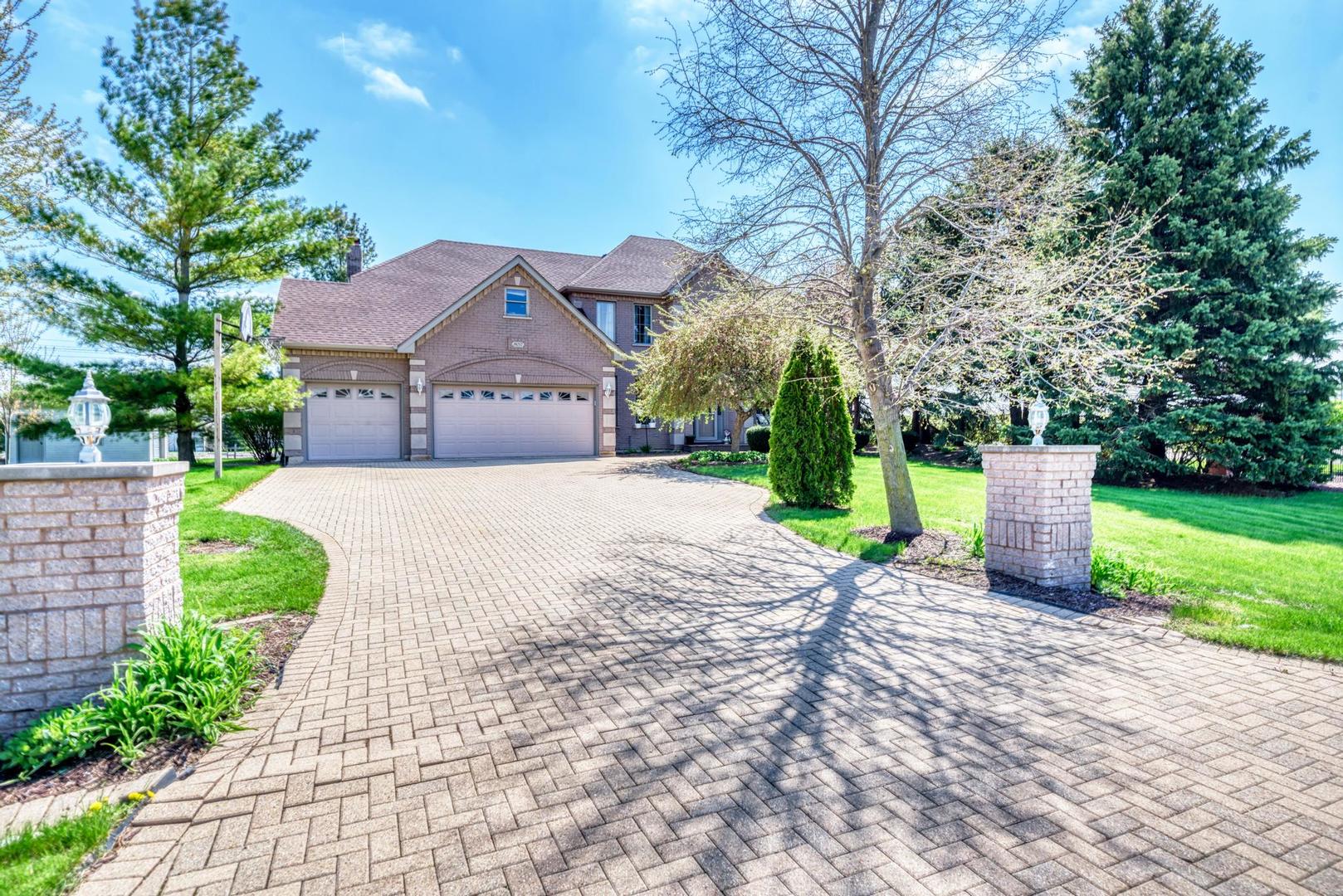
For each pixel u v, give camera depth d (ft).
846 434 36.06
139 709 10.45
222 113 54.90
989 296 25.18
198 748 10.55
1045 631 16.75
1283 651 15.08
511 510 34.86
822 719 11.85
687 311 57.52
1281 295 51.19
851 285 27.02
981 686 13.38
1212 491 52.75
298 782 9.67
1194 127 52.85
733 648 15.52
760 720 11.80
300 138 58.03
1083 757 10.53
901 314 28.27
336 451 63.72
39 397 49.62
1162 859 8.07
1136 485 56.13
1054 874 7.79
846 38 25.82
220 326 42.68
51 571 10.71
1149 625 17.15
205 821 8.70
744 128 26.53
